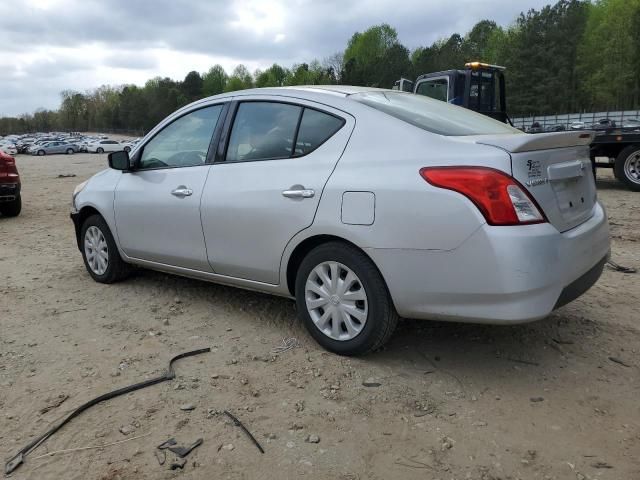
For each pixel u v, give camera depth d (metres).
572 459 2.60
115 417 3.01
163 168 4.64
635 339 3.87
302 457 2.65
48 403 3.16
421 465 2.58
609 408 3.02
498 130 3.80
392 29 105.88
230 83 128.25
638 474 2.49
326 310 3.62
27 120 147.62
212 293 5.00
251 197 3.86
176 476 2.53
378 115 3.48
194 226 4.29
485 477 2.49
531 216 2.96
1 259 6.66
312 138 3.70
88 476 2.54
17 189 9.98
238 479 2.51
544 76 66.06
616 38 62.84
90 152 60.22
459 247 3.00
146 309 4.65
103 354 3.78
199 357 3.71
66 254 6.88
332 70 92.75
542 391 3.20
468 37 99.56
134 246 4.89
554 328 4.06
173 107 126.06
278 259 3.78
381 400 3.12
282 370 3.49
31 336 4.11
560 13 69.69
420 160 3.17
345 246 3.44
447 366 3.51
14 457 2.68
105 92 150.38
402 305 3.26
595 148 11.92
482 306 3.02
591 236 3.38
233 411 3.04
